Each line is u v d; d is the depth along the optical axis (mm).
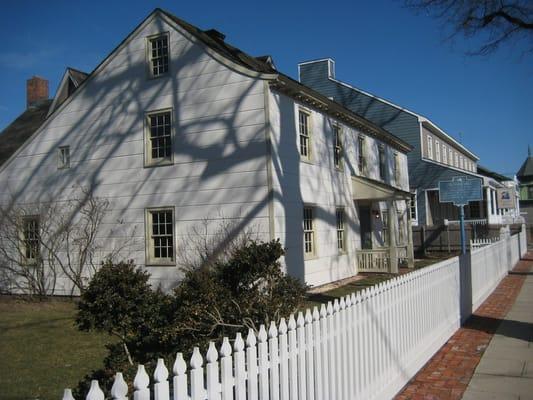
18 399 6441
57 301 15992
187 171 14891
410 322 6852
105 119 16453
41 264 16953
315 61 34969
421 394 5953
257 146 13922
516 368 6758
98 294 5629
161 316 5727
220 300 5840
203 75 14844
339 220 18672
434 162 31750
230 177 14227
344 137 19312
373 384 5488
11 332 10766
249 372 3545
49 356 8609
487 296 13125
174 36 15406
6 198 18078
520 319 10125
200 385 3094
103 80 16578
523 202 63312
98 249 16125
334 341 4758
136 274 5906
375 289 5781
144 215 15469
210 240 14359
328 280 16953
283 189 14297
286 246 14164
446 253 27328
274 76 13805
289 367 4020
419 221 31922
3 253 17766
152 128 15766
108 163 16266
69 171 16969
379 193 19234
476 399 5656
